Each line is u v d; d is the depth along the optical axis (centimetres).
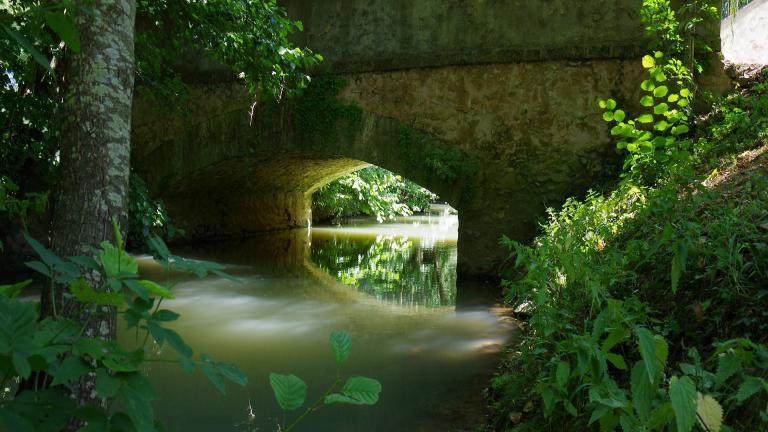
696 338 238
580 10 689
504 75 716
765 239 254
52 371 135
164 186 928
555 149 698
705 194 337
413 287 738
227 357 441
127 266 141
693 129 634
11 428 112
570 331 280
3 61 544
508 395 308
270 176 1191
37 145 625
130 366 125
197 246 1098
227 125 876
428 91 752
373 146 784
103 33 229
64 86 234
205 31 625
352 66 785
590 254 353
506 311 576
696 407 129
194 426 316
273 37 636
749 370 186
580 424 225
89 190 222
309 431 311
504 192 716
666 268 289
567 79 693
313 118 816
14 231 754
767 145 424
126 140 236
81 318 204
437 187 746
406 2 761
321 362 430
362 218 1919
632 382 140
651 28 571
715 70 651
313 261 968
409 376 396
